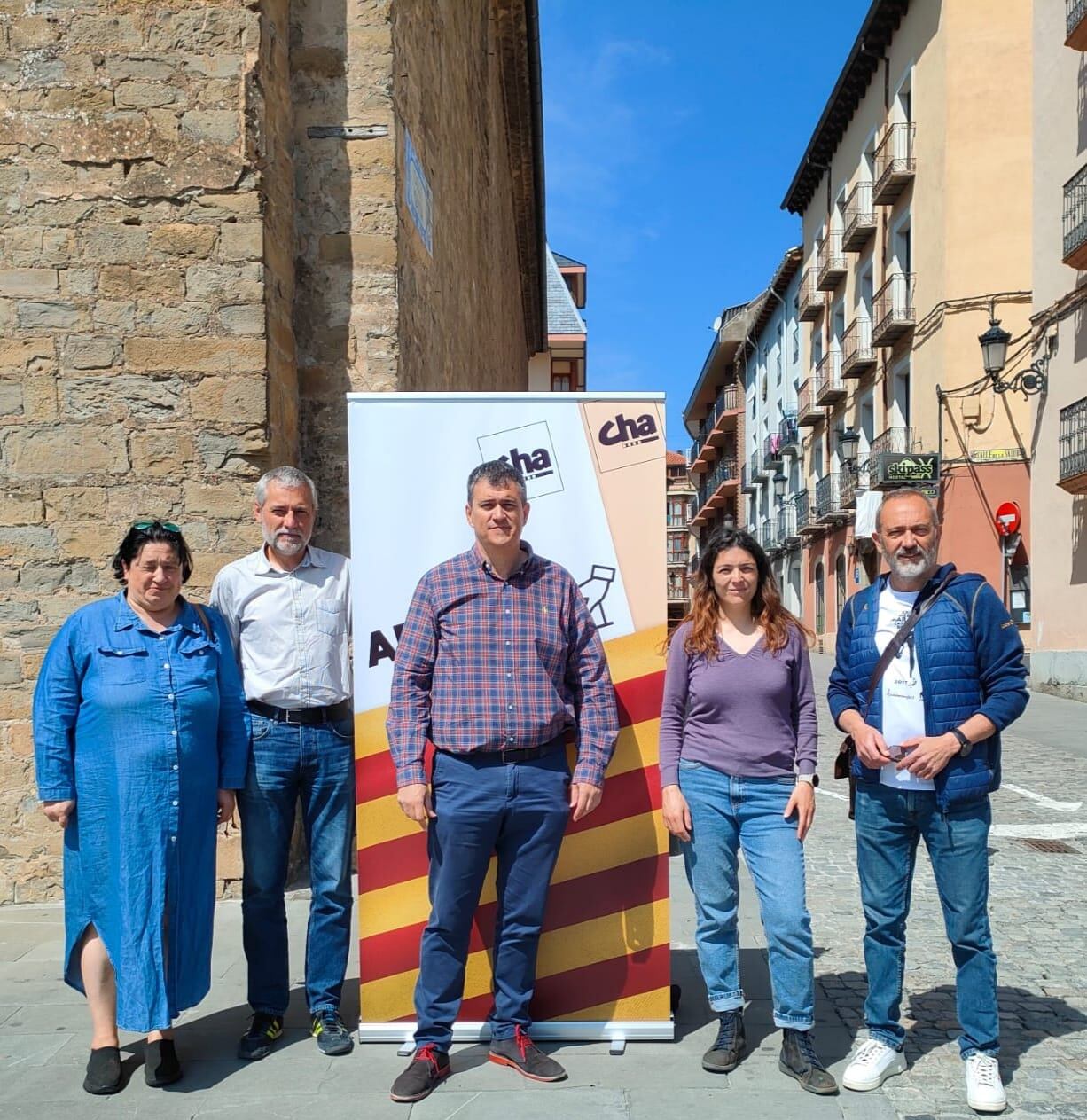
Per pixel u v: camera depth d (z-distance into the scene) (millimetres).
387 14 6117
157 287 5520
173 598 3637
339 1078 3484
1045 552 16125
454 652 3424
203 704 3574
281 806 3766
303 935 4910
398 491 3785
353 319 6105
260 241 5539
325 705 3785
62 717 3533
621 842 3799
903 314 22922
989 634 3326
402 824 3793
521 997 3547
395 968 3789
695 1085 3396
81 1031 3879
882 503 3504
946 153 20469
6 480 5488
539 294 24641
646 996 3773
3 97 5508
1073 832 7074
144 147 5504
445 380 8539
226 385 5523
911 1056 3596
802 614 34438
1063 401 15453
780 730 3562
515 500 3396
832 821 7664
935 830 3350
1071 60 15086
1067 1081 3387
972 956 3301
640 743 3814
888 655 3404
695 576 3688
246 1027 3922
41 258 5496
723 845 3564
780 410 38969
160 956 3393
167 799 3471
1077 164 14984
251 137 5535
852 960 4609
